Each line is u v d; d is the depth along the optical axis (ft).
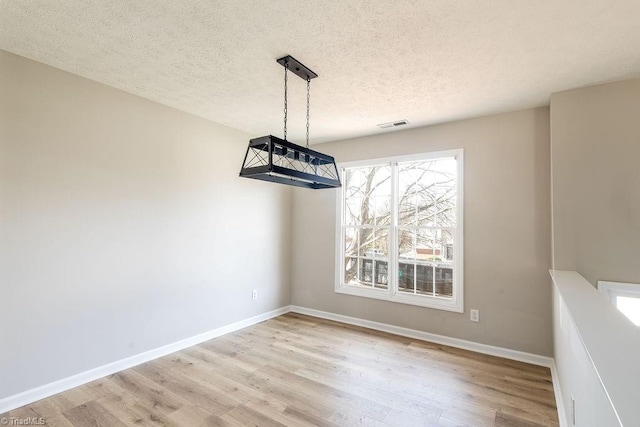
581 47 7.29
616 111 8.96
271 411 7.91
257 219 14.89
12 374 7.86
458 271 12.21
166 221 11.21
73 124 8.95
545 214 10.80
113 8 6.16
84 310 9.14
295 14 6.24
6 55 7.81
